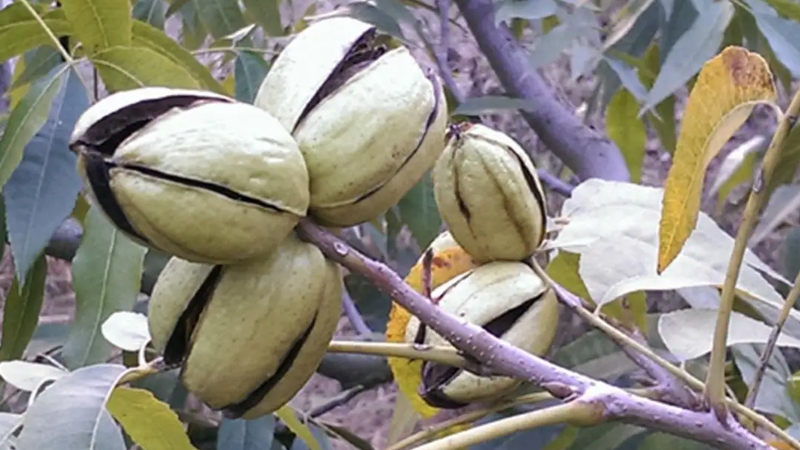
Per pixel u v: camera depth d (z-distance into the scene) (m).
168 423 0.56
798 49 0.72
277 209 0.49
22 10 0.67
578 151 0.92
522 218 0.58
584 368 0.65
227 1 0.99
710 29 0.73
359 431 1.43
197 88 0.66
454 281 0.58
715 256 0.59
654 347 0.67
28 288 0.78
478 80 1.39
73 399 0.53
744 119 0.51
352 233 1.12
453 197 0.58
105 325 0.59
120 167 0.48
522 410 0.67
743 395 0.71
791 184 0.78
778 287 0.92
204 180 0.48
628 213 0.60
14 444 0.55
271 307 0.50
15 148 0.65
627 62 0.89
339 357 0.97
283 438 0.85
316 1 1.40
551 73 1.39
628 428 0.65
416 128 0.50
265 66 0.80
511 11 0.83
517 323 0.57
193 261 0.49
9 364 0.58
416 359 0.55
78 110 0.66
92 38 0.66
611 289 0.58
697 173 0.51
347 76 0.51
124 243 0.67
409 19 0.99
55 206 0.66
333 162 0.50
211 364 0.50
